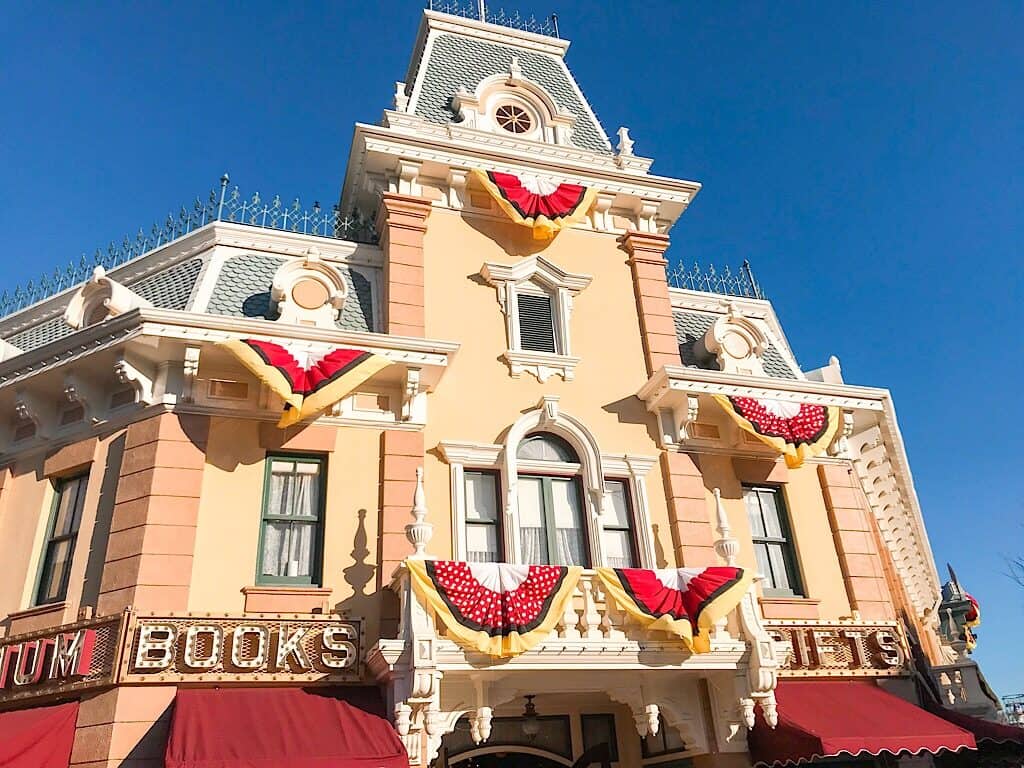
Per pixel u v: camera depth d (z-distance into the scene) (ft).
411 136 50.65
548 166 53.67
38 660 35.68
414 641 34.12
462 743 43.78
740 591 39.24
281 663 36.11
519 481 45.88
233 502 39.73
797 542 49.44
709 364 54.08
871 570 49.78
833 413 50.06
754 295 61.82
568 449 47.85
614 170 55.01
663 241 55.83
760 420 47.65
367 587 39.63
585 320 51.65
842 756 43.91
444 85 58.59
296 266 46.03
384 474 42.34
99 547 38.40
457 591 35.53
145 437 39.81
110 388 42.83
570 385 49.06
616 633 37.83
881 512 56.59
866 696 43.68
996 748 44.60
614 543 45.73
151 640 34.99
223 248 48.24
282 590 38.06
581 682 39.42
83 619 36.40
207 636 35.78
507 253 52.08
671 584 38.93
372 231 53.31
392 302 47.34
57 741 33.17
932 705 45.14
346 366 40.81
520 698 44.73
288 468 42.04
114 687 34.14
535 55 64.69
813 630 45.47
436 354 43.83
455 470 43.83
